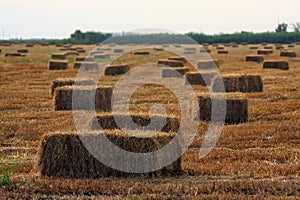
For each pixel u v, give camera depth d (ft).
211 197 52.08
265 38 602.03
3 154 75.36
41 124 98.43
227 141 83.92
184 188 55.36
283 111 112.16
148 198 51.93
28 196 53.36
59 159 60.85
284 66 227.40
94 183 56.75
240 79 142.72
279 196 52.90
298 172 62.69
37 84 173.27
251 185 55.98
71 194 54.29
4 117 107.34
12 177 60.44
